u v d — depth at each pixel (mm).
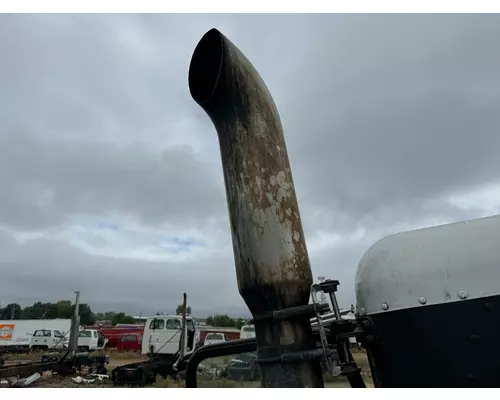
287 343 1476
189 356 2543
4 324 34375
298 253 1557
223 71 1610
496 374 1349
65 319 33531
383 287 1568
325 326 1603
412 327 1487
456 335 1416
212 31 1687
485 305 1395
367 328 1585
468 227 1504
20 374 13188
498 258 1408
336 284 1567
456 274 1448
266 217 1551
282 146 1684
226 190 1668
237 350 2201
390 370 1531
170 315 17891
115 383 13445
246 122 1631
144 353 17641
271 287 1511
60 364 15219
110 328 31672
